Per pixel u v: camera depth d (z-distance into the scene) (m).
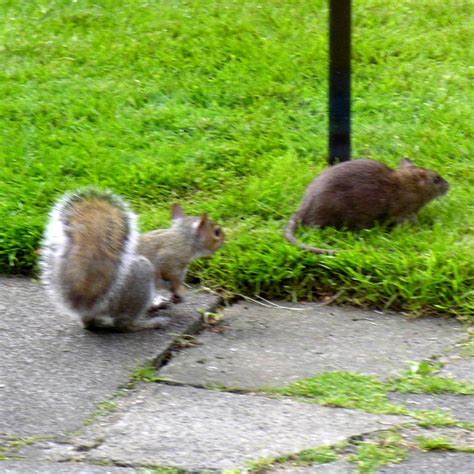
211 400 8.40
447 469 7.34
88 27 16.42
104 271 9.30
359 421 8.00
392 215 11.47
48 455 7.58
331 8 12.08
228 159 12.95
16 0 17.20
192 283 10.68
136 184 12.38
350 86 12.45
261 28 16.09
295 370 8.91
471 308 9.84
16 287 10.67
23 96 14.55
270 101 14.32
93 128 13.76
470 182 12.52
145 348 9.32
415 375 8.76
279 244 10.74
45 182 12.37
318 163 12.91
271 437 7.77
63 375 8.80
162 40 15.84
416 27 16.17
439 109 14.07
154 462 7.46
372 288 10.15
